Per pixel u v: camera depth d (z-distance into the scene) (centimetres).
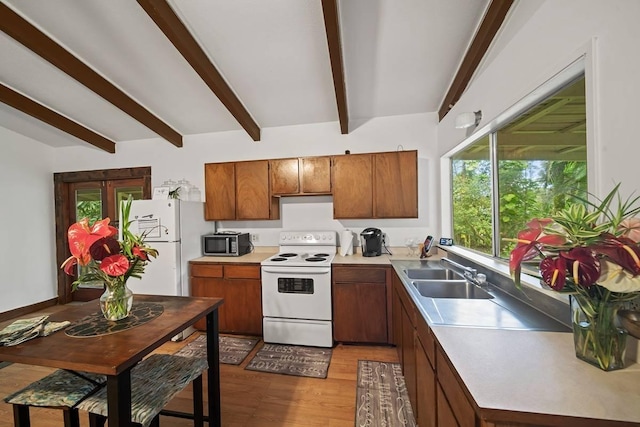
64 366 96
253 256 307
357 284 253
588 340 82
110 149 368
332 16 166
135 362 101
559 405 66
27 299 363
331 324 255
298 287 261
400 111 302
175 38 186
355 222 319
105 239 122
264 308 266
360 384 201
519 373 79
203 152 354
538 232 82
